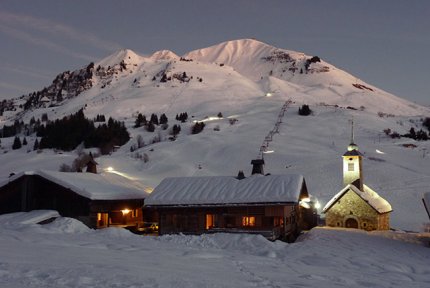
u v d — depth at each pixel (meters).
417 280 20.86
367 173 80.69
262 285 15.16
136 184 50.09
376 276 21.03
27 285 12.08
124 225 42.72
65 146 142.62
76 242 24.94
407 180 76.00
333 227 43.94
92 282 12.95
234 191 39.06
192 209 39.34
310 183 78.69
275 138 126.25
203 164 104.75
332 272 21.45
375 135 126.50
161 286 13.12
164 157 111.06
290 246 30.84
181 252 23.25
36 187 42.31
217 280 15.23
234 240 30.42
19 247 20.39
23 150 148.38
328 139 123.38
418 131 135.25
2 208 42.97
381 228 43.94
